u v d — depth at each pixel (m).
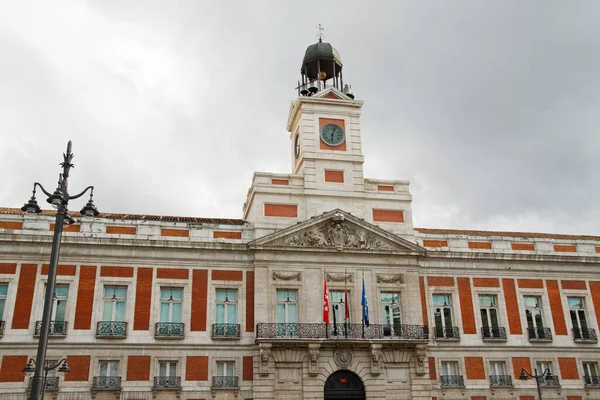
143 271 31.00
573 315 35.50
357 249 33.06
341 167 35.56
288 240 32.59
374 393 30.38
